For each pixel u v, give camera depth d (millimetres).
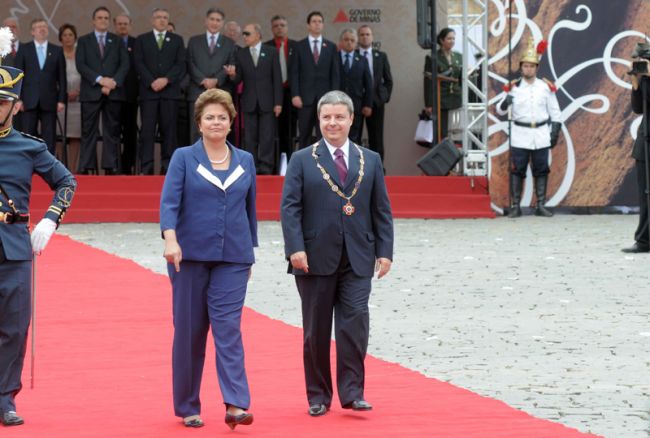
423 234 24500
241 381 9234
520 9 28812
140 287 17250
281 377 11398
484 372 11594
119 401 10328
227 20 32438
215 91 9680
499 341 13250
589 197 29266
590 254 21000
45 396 10516
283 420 9609
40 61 27312
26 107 27172
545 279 18047
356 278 9891
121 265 19422
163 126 27891
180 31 32500
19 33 29031
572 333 13695
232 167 9664
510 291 16906
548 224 26672
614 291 16844
